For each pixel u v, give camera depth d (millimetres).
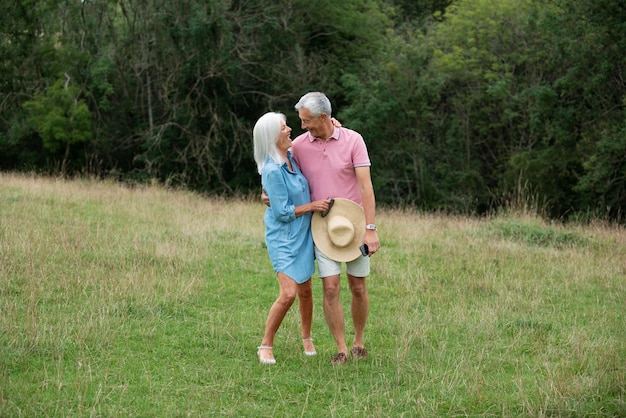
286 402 4910
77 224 10156
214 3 23938
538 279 8633
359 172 5430
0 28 25344
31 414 4426
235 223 11281
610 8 19844
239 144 25812
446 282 8383
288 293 5422
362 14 27969
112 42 26672
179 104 25188
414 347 6125
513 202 14617
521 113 25625
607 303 7762
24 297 6758
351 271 5551
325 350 5938
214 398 4887
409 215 14867
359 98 25781
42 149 26312
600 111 21766
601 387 5117
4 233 9031
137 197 13859
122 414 4547
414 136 26500
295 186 5406
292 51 25812
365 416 4680
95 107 26297
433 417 4684
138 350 5750
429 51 27109
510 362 5832
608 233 12305
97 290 7168
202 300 7215
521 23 24438
